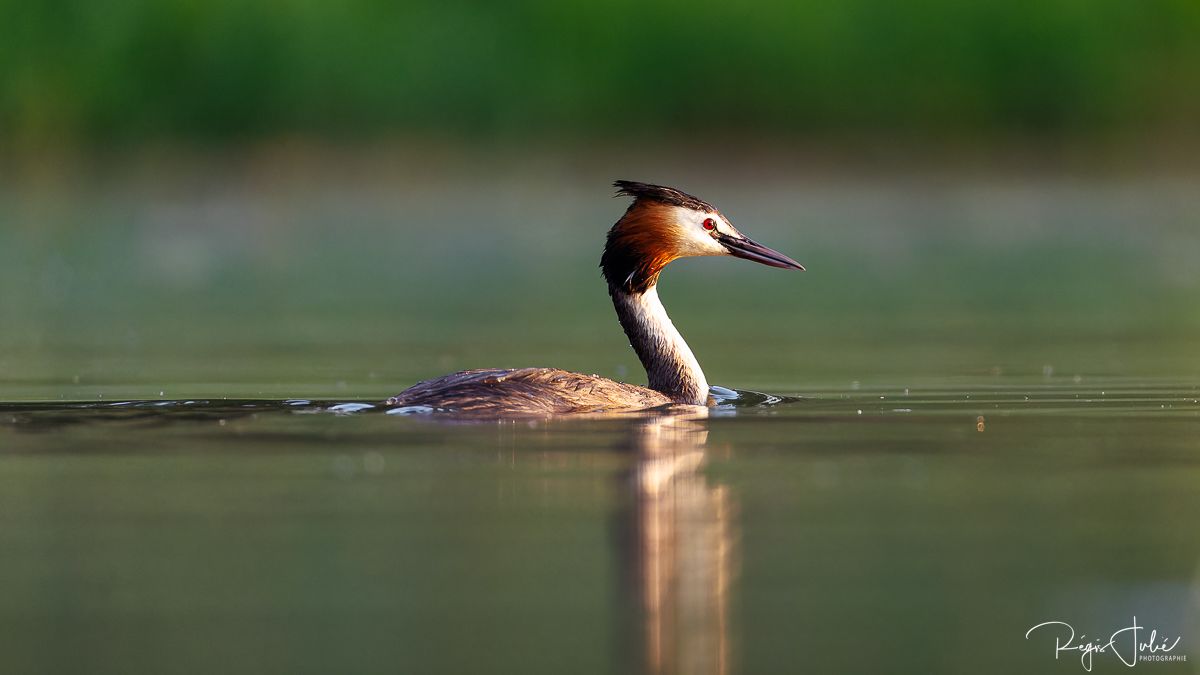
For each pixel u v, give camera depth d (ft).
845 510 31.65
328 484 33.71
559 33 140.77
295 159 134.92
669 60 140.67
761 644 24.06
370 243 110.63
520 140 138.92
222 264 101.35
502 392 42.75
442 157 137.39
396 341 67.26
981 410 45.27
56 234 110.63
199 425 41.04
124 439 38.99
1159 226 115.85
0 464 35.99
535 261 103.30
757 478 34.53
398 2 140.26
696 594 26.37
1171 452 37.65
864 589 26.66
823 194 133.18
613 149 140.05
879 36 142.10
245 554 28.53
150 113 134.21
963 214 123.44
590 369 58.39
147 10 134.51
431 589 26.48
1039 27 142.31
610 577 27.17
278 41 135.54
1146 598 26.03
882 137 141.18
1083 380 52.90
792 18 141.38
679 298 87.71
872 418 43.37
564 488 33.32
